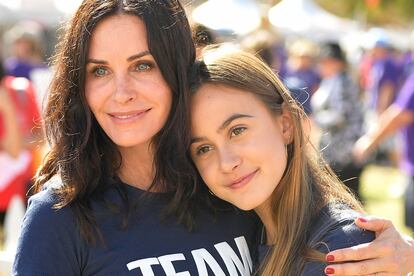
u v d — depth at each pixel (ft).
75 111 6.31
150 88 6.21
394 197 26.81
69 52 6.26
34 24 33.17
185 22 6.46
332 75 20.35
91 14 6.10
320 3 64.64
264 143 6.59
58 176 6.27
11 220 12.65
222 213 6.82
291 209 6.73
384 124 16.62
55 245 5.91
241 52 6.95
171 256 6.28
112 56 6.08
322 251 6.22
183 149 6.53
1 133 15.52
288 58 32.22
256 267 6.86
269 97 6.75
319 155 7.40
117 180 6.43
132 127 6.22
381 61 32.37
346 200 6.89
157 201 6.45
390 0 55.98
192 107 6.54
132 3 6.11
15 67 23.34
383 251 6.02
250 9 37.47
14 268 5.85
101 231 6.11
